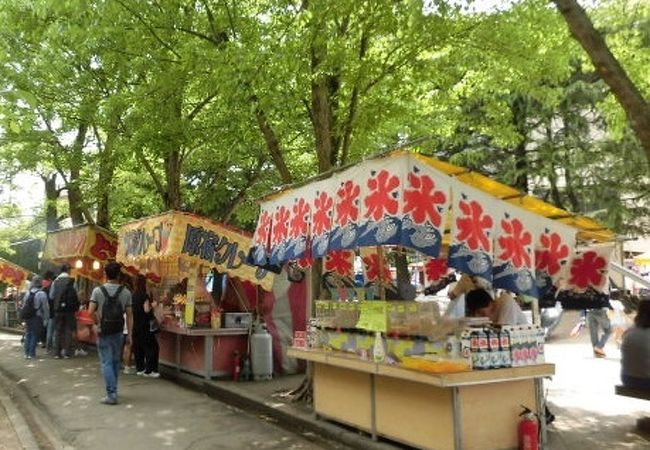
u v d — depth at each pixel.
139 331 11.38
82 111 13.30
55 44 10.48
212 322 10.91
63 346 14.12
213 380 10.73
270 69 7.83
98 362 13.20
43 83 12.95
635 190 21.56
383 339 6.51
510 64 9.60
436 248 5.38
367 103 9.57
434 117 12.02
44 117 14.39
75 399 9.18
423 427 6.01
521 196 6.19
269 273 10.92
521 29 8.88
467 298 6.95
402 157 5.51
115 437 7.11
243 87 8.10
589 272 7.41
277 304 11.55
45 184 20.58
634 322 7.52
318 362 7.60
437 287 9.20
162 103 11.45
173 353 12.23
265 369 10.85
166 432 7.34
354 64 8.71
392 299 7.36
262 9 9.66
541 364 6.04
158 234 10.90
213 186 17.81
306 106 9.39
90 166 16.48
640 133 5.00
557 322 17.11
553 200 22.59
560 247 6.11
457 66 9.73
